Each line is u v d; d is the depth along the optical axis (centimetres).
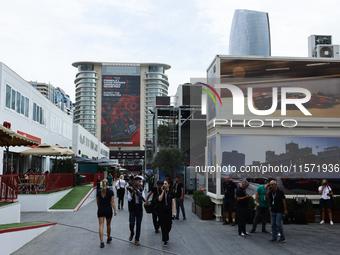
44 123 2912
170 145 3441
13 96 2142
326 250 811
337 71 1418
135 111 17938
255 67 1397
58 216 1402
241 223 979
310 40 3225
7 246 761
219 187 1293
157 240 923
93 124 17688
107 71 18138
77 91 18062
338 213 1269
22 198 1564
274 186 912
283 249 821
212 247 841
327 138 1373
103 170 5181
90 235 988
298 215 1226
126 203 1970
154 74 18212
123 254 767
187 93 3150
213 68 1434
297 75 1406
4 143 1280
